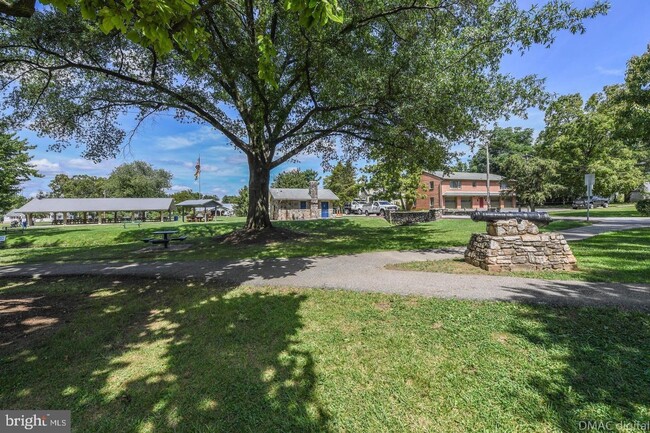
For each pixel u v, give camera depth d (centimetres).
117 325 416
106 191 5744
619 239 1002
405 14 880
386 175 2445
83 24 797
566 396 247
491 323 373
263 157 1373
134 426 228
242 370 297
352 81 850
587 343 320
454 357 309
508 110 999
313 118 1335
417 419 231
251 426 225
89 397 263
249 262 795
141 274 677
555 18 806
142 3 245
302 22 255
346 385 271
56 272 723
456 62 905
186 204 3872
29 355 336
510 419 228
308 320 409
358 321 400
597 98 2388
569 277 557
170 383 280
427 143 1144
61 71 1045
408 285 539
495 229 645
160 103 1188
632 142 1998
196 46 343
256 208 1375
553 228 1363
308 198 3578
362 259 806
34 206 3684
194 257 890
